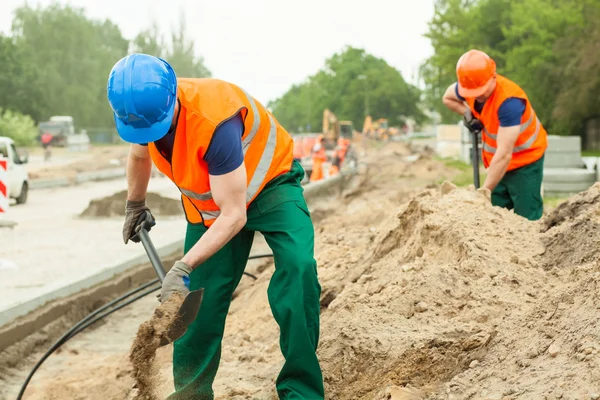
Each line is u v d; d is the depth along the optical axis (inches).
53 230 550.9
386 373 149.7
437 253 189.6
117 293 348.8
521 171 259.0
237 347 215.6
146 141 137.3
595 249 171.0
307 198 734.5
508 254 180.4
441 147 1571.1
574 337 127.5
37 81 3292.3
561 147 650.2
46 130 2689.5
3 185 561.6
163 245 414.9
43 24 3695.9
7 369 248.8
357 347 158.2
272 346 201.2
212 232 138.9
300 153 1352.1
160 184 1034.7
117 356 251.8
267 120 152.0
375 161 1656.0
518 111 245.3
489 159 265.9
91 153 2395.4
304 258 146.4
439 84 2043.6
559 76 1385.3
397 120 5162.4
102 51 3860.7
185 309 135.7
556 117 1375.5
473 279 170.9
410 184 879.1
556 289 153.1
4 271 378.6
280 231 150.1
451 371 144.3
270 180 152.3
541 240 188.4
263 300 253.4
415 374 147.1
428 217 198.7
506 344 139.8
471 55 250.4
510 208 267.9
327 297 221.5
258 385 176.2
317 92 5457.7
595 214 181.5
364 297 181.6
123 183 1191.6
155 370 148.6
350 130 2637.8
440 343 150.5
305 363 146.0
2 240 493.4
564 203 198.4
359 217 430.9
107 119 3821.4
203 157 138.3
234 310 272.8
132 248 452.8
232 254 158.1
